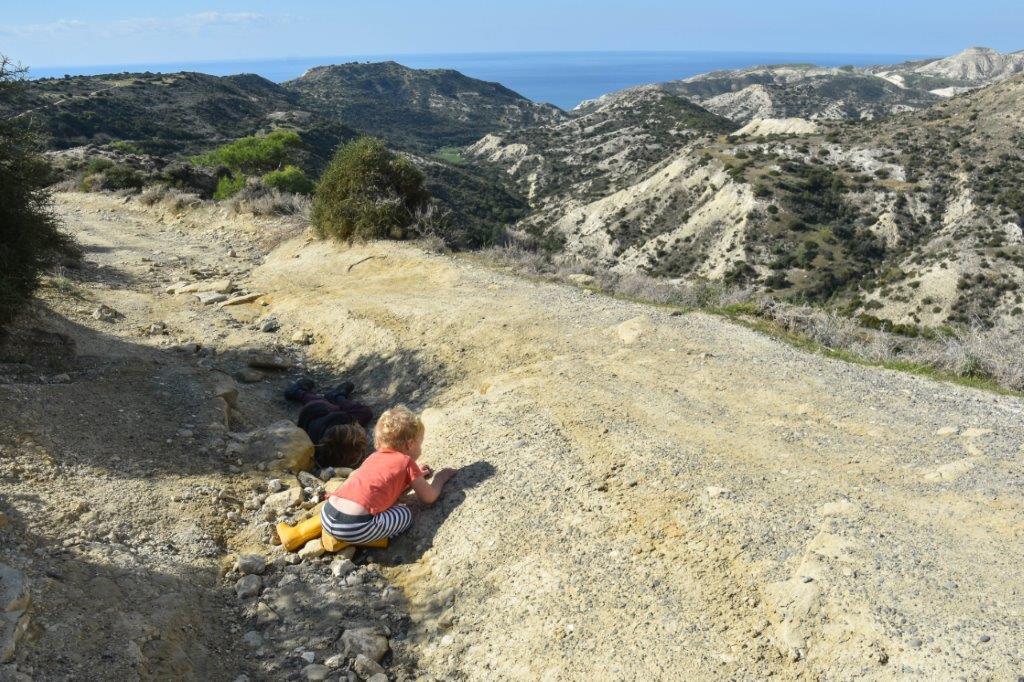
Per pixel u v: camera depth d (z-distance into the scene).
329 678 3.51
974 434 4.95
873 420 5.33
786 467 4.66
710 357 6.92
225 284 13.16
